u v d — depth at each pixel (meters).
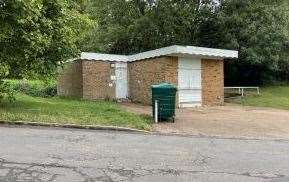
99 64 28.03
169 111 17.47
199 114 21.31
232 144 13.19
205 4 37.22
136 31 37.84
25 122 14.64
